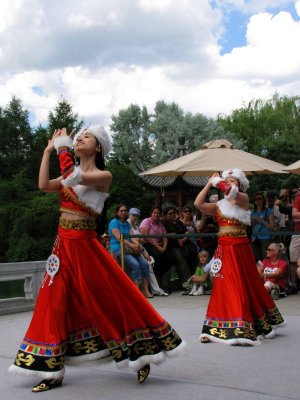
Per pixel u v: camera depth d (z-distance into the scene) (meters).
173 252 10.85
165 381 4.43
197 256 11.12
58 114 46.72
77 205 4.29
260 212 10.57
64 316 4.27
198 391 4.14
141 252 10.27
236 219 6.02
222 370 4.76
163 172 11.29
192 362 5.07
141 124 47.31
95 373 4.72
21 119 44.22
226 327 5.80
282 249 9.61
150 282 10.41
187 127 42.66
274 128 40.84
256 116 42.34
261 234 9.89
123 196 33.66
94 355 4.36
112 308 4.27
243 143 39.94
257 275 6.16
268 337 6.11
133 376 4.61
